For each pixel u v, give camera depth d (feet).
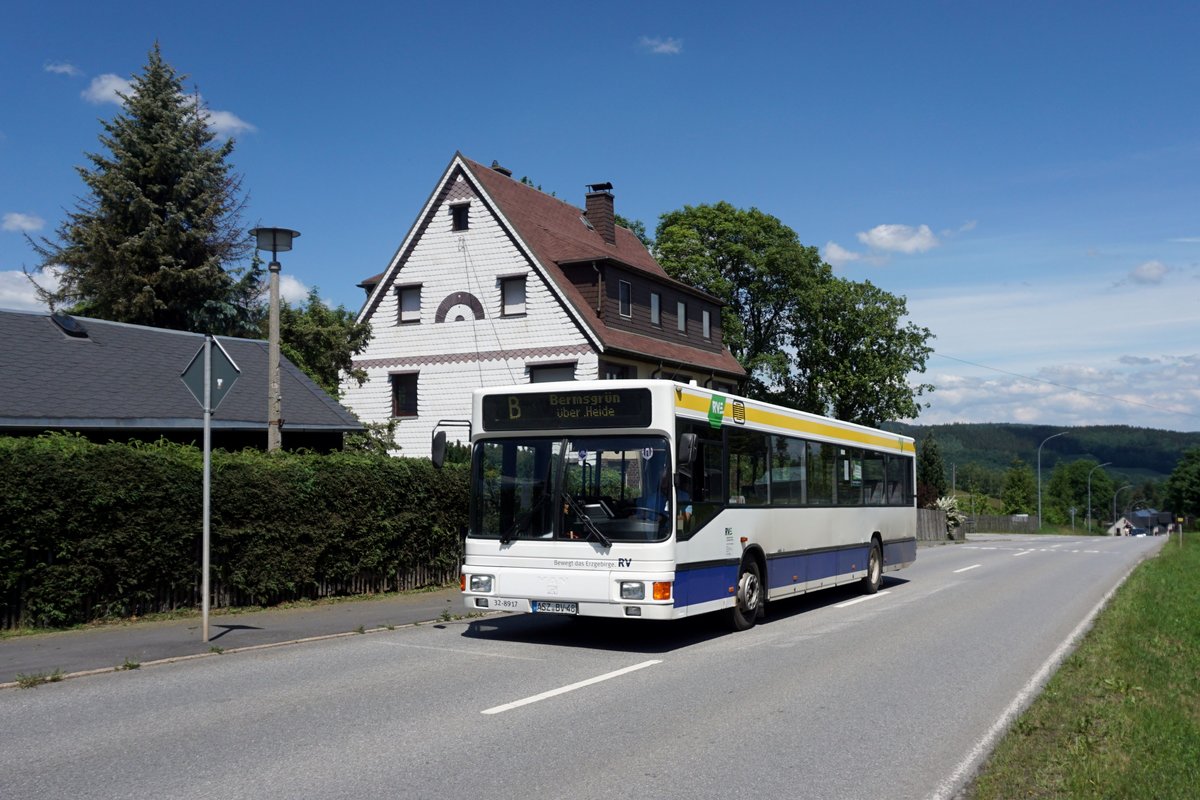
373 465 54.29
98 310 120.98
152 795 19.38
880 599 59.31
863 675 33.68
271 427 54.54
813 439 53.01
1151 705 28.43
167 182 124.26
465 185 114.21
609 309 111.34
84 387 62.75
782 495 48.49
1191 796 19.65
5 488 37.50
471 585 39.34
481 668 34.17
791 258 157.28
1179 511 419.95
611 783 20.59
